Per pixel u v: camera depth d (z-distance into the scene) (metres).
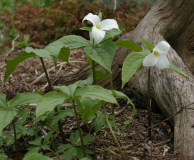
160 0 1.97
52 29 3.41
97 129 1.32
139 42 1.78
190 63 1.87
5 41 3.53
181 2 1.86
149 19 1.91
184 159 1.25
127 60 1.28
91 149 1.36
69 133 1.46
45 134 1.46
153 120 1.54
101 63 1.27
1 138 1.30
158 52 1.24
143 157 1.31
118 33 1.36
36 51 1.19
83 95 1.13
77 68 2.29
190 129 1.30
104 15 3.17
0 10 4.74
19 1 5.03
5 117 1.15
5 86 1.94
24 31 3.55
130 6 3.18
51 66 2.36
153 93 1.58
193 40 1.90
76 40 1.32
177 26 1.89
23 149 1.38
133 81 1.73
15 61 1.27
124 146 1.38
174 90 1.45
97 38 1.23
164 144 1.38
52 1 3.75
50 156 1.34
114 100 1.12
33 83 2.04
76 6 3.31
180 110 1.34
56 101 1.12
